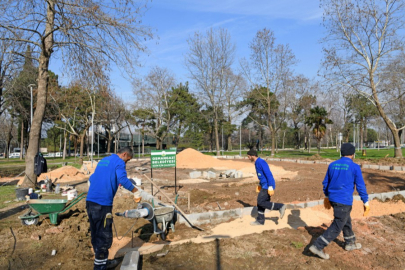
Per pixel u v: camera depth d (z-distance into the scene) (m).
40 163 11.77
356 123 45.41
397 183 11.71
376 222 6.47
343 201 4.69
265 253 4.94
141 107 39.84
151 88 38.66
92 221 4.29
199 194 10.17
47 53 12.17
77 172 16.44
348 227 4.99
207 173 15.13
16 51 12.00
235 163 23.25
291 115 45.47
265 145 66.12
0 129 52.38
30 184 11.84
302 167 19.66
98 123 39.41
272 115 45.28
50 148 70.81
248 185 12.26
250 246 5.19
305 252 4.95
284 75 33.06
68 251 5.20
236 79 40.00
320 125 32.78
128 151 4.76
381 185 11.31
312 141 73.50
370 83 21.70
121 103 38.31
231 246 5.19
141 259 4.80
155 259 4.79
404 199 8.31
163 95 41.06
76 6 10.86
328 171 4.96
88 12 11.00
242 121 61.16
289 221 6.54
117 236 5.79
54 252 5.08
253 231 5.93
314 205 7.72
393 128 21.89
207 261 4.69
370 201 7.90
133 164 25.47
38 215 6.50
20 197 9.70
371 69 21.20
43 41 11.83
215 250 5.07
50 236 5.89
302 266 4.49
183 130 47.69
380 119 47.34
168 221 5.68
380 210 7.31
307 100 41.56
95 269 4.22
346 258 4.73
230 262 4.65
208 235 5.78
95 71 11.96
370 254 4.89
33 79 25.14
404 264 4.55
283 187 11.23
